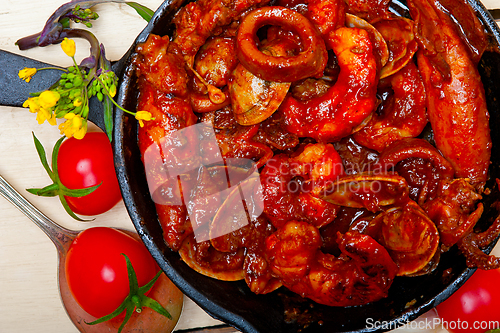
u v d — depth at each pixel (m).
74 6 0.33
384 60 0.30
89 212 0.34
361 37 0.28
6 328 0.36
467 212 0.30
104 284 0.33
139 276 0.34
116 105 0.29
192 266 0.31
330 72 0.30
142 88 0.30
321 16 0.29
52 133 0.35
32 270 0.36
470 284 0.34
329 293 0.30
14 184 0.35
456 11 0.29
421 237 0.30
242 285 0.32
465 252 0.30
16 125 0.35
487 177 0.30
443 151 0.30
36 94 0.30
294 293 0.32
